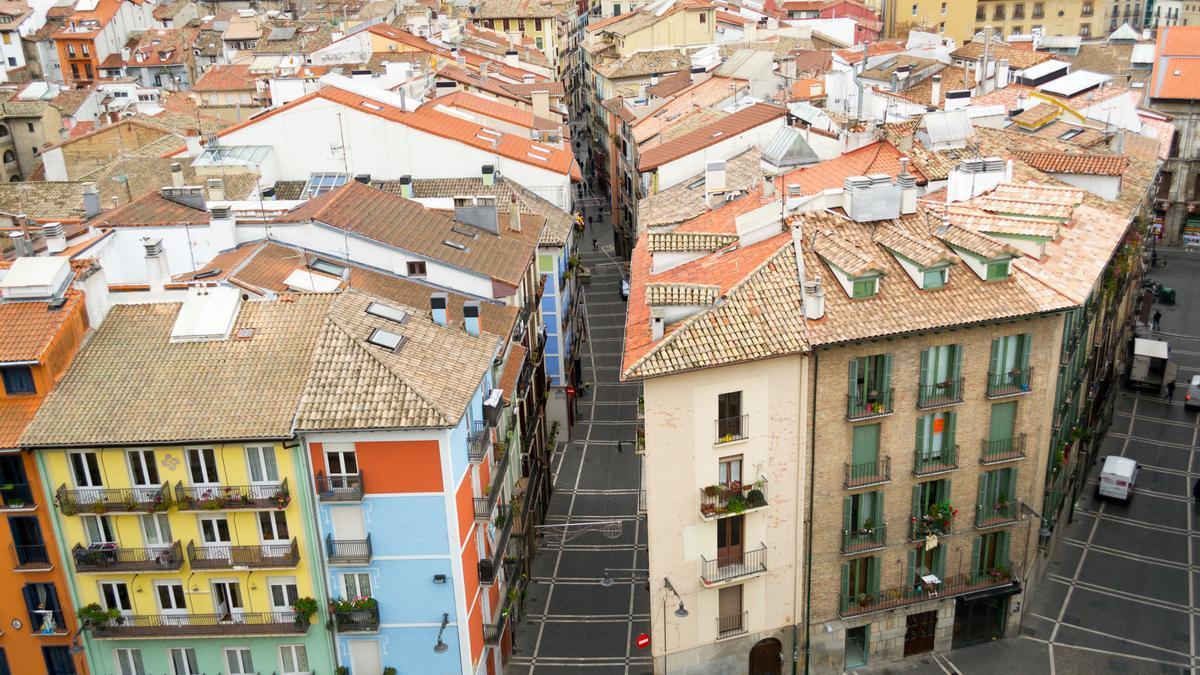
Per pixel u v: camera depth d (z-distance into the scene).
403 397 45.41
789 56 108.44
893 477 50.78
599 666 56.12
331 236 61.50
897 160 62.16
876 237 52.84
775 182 63.91
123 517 46.84
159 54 181.50
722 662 52.16
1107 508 69.44
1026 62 109.69
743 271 50.44
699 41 151.38
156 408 46.09
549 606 61.38
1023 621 57.72
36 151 137.62
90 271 50.00
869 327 47.53
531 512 64.69
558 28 199.75
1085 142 73.19
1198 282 110.38
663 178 83.00
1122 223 61.84
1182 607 58.94
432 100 98.69
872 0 190.25
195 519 46.94
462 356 50.41
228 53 176.12
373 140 87.25
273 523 46.78
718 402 47.31
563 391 81.12
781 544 50.59
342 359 47.28
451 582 47.72
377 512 46.62
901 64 107.94
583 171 173.38
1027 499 53.94
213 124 123.50
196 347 48.78
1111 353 74.38
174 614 48.19
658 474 47.72
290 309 50.66
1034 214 55.72
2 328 47.09
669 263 56.69
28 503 46.44
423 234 65.12
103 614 47.44
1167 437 78.56
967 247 50.81
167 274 56.16
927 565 53.75
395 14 178.00
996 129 73.06
